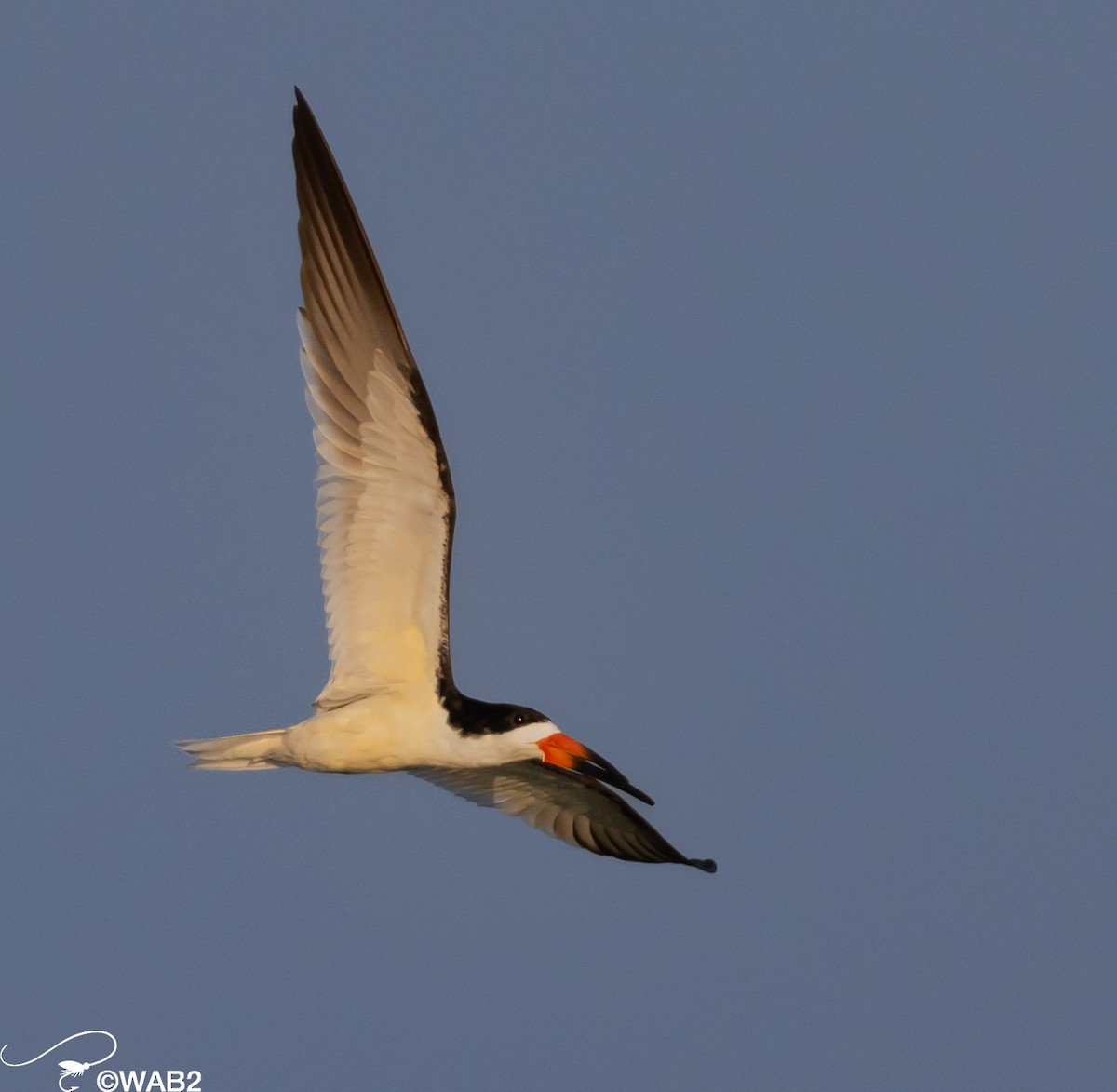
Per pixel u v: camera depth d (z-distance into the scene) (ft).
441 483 46.42
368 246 45.47
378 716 47.78
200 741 47.98
